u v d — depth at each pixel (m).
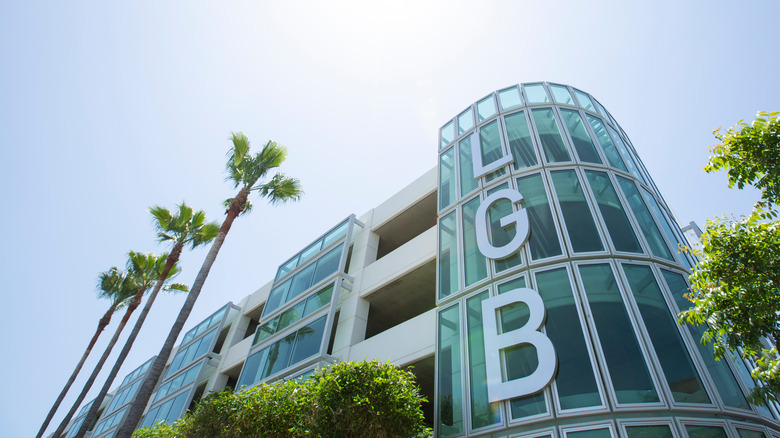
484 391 11.21
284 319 21.80
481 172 16.44
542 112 17.31
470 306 13.16
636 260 12.15
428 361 14.70
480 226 14.56
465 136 18.89
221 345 30.83
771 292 7.87
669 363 9.93
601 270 11.78
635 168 16.44
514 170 15.39
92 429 38.09
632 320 10.60
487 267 13.57
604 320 10.73
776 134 7.99
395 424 10.48
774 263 7.97
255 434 10.52
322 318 18.81
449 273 14.84
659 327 10.58
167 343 14.58
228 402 11.37
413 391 11.33
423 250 17.70
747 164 8.28
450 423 11.49
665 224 14.58
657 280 11.73
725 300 8.20
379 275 19.27
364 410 10.31
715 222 9.00
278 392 11.33
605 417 9.31
